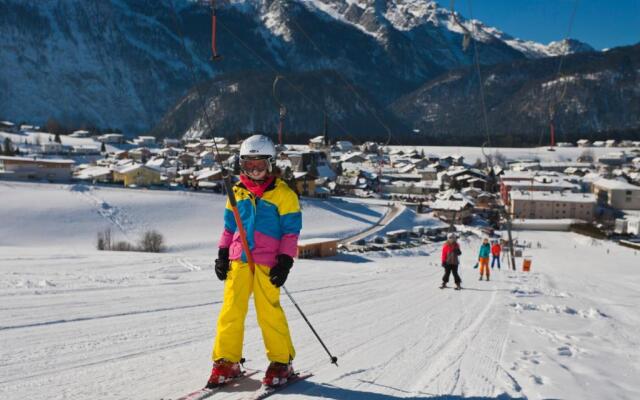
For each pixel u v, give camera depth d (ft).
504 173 392.68
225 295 12.20
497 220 263.70
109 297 25.72
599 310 32.42
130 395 11.12
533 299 35.68
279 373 12.00
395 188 374.02
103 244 146.20
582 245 219.82
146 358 14.34
